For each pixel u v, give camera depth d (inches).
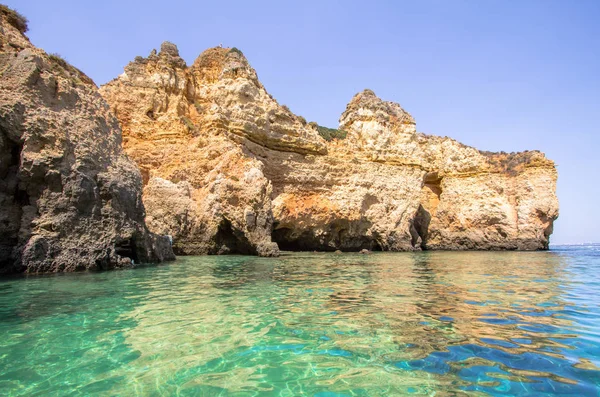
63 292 411.8
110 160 679.7
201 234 1040.8
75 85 693.3
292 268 721.0
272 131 1386.6
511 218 1818.4
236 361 221.9
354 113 1776.6
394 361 223.3
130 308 344.5
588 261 1008.9
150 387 187.3
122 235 646.5
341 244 1483.8
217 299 394.3
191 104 1385.3
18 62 593.3
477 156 1985.7
